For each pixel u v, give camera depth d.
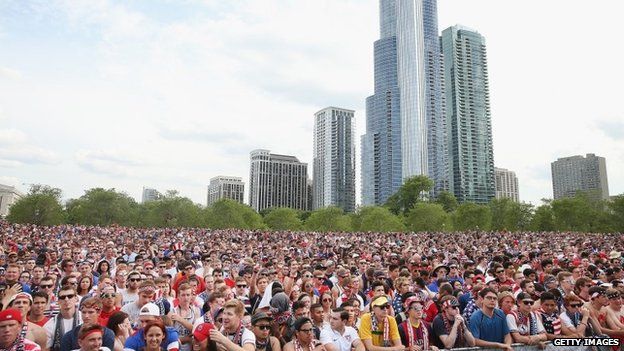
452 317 8.05
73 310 7.33
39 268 11.80
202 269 15.07
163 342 6.50
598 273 14.34
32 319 7.44
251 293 12.20
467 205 108.44
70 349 6.70
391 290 11.87
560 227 98.88
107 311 8.45
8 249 23.81
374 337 7.76
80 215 102.81
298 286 12.04
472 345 7.88
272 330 7.73
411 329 7.88
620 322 8.67
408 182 148.25
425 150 198.00
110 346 6.34
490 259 21.50
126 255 21.23
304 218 149.88
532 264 18.20
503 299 8.39
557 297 9.58
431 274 13.61
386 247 30.61
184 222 100.44
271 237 49.69
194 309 9.04
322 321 8.17
